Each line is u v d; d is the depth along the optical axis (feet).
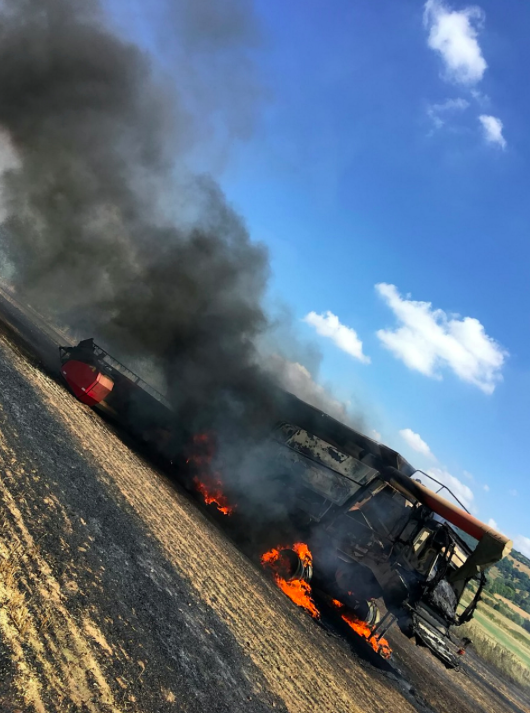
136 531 20.24
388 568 31.42
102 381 35.37
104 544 17.01
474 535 29.22
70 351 37.32
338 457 35.81
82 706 9.76
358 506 33.58
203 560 23.25
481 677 68.49
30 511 15.51
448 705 34.76
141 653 12.92
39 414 25.02
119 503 21.81
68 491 18.93
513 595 319.27
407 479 32.35
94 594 13.76
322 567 33.58
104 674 11.14
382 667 31.65
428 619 29.27
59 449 22.52
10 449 18.79
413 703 28.48
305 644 23.88
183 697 12.46
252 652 18.35
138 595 15.57
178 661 13.87
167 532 23.07
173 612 16.33
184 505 30.48
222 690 14.21
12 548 12.92
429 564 30.68
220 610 19.60
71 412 30.37
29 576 12.42
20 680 9.32
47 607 11.84
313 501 35.22
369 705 22.36
